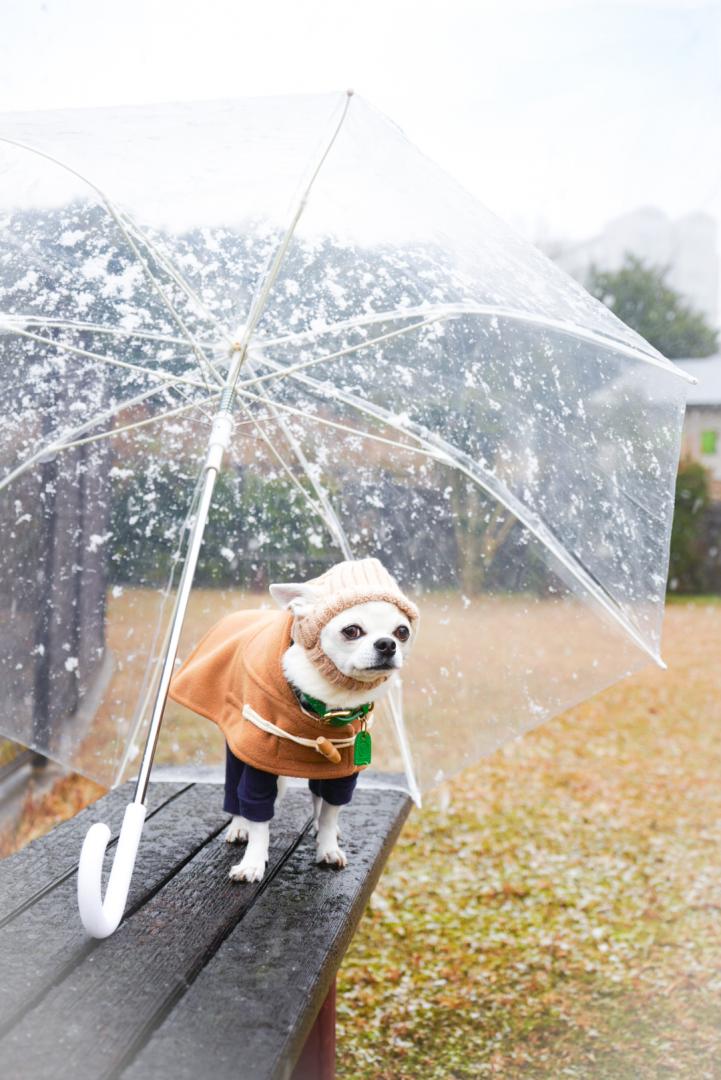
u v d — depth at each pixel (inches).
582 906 94.0
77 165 43.8
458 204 44.9
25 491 50.6
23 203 45.3
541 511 47.1
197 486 52.9
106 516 52.9
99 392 50.3
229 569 54.7
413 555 51.3
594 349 44.7
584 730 145.5
